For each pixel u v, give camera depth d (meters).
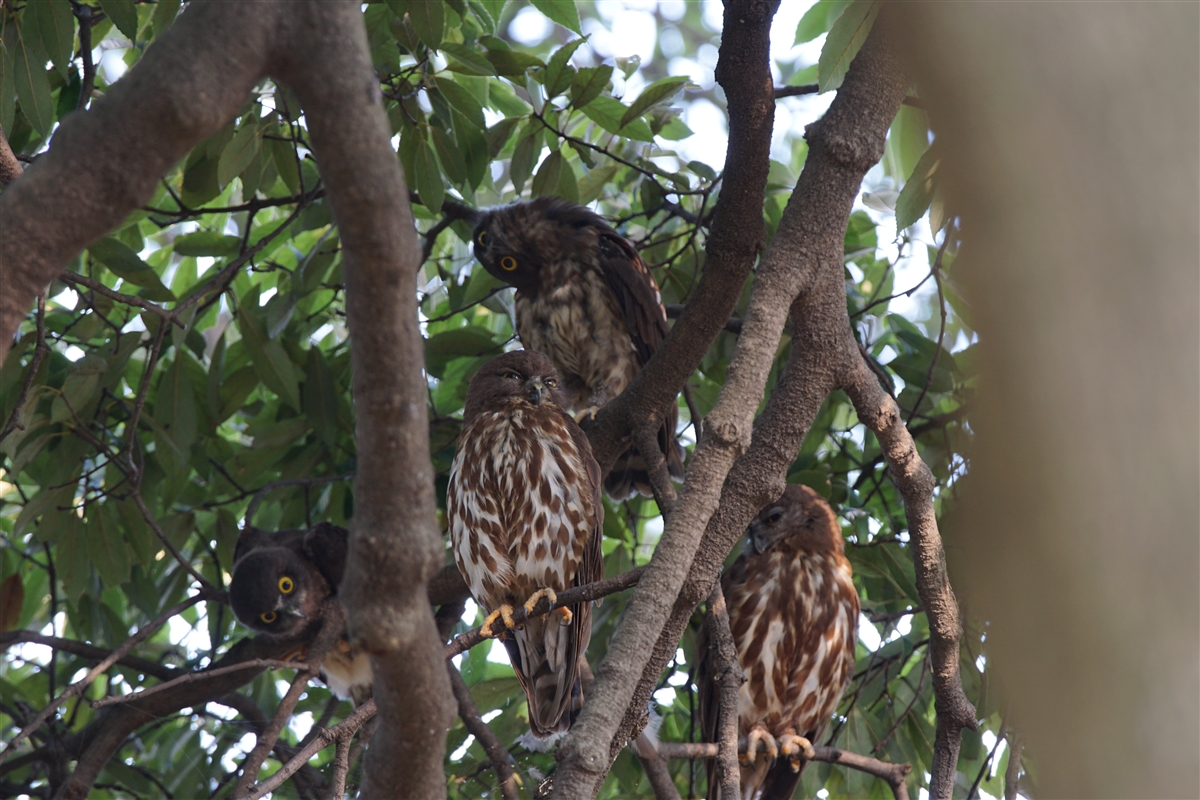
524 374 10.02
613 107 10.33
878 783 11.55
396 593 3.89
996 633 2.89
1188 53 2.79
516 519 9.38
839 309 7.12
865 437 11.66
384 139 3.68
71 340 11.70
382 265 3.64
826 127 6.93
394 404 3.74
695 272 11.68
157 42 3.84
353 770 10.35
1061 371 2.75
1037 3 2.85
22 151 10.48
